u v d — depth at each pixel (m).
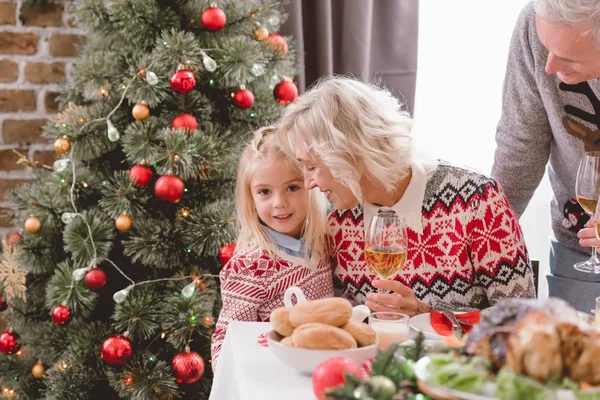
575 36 1.30
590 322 1.00
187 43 2.12
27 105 2.64
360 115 1.40
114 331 2.29
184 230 2.19
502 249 1.49
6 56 2.61
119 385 2.15
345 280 1.59
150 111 2.27
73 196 2.20
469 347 0.80
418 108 2.92
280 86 2.30
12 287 2.26
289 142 1.45
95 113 2.21
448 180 1.51
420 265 1.52
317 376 0.88
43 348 2.28
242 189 1.64
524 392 0.73
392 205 1.52
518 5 2.85
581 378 0.74
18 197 2.33
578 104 1.69
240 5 2.27
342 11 2.69
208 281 2.23
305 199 1.59
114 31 2.26
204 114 2.23
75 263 2.17
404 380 0.83
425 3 2.87
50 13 2.63
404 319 1.09
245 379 1.03
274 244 1.60
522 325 0.77
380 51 2.78
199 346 2.30
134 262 2.24
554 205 1.92
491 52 2.88
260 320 1.60
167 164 2.07
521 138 1.83
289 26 2.60
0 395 2.35
